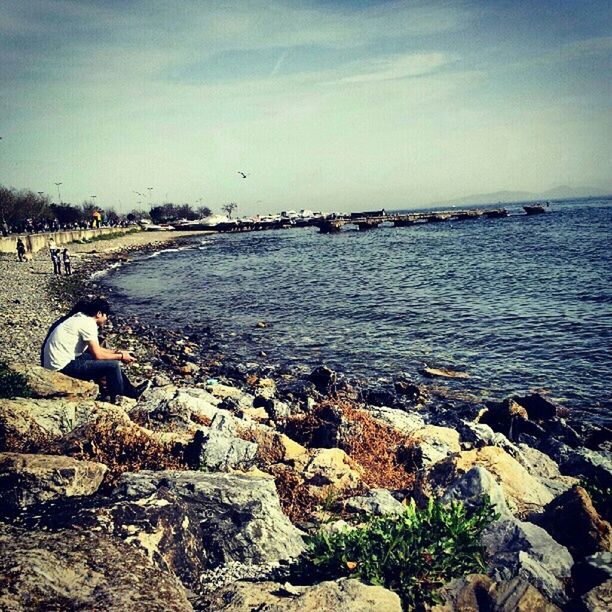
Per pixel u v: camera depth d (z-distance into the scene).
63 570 3.50
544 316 23.61
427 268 44.59
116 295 38.06
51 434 7.12
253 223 170.00
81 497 4.99
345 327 23.84
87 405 7.87
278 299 32.88
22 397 8.41
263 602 4.17
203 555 4.96
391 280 38.25
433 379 16.22
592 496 6.79
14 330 21.17
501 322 23.00
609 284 30.66
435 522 5.04
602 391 14.69
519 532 5.19
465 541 4.86
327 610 3.84
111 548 3.93
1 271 46.88
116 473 6.04
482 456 7.18
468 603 4.35
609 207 168.50
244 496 5.51
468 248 61.31
